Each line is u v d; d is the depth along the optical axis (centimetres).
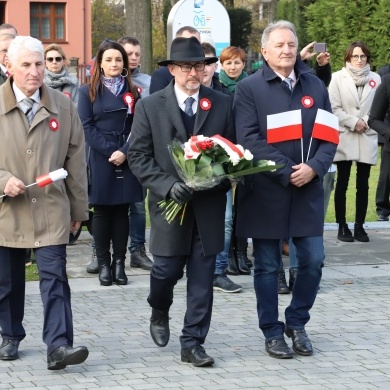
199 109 715
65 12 4728
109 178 966
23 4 4644
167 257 711
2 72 1001
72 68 3412
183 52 700
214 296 936
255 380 678
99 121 980
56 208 705
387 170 1395
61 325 690
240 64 1026
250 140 729
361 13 2866
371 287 979
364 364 718
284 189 732
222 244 712
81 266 1080
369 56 1212
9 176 688
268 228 733
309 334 799
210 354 743
